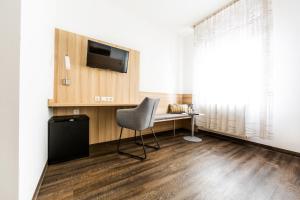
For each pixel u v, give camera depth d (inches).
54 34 82.4
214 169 69.4
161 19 131.3
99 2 101.9
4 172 33.6
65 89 86.2
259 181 59.7
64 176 60.3
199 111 136.3
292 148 88.1
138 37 124.9
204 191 52.4
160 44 141.9
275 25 94.9
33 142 45.9
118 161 76.1
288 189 54.6
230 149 98.1
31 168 43.9
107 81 104.3
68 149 74.7
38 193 49.2
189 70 155.4
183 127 157.5
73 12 90.4
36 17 49.5
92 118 97.4
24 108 37.5
